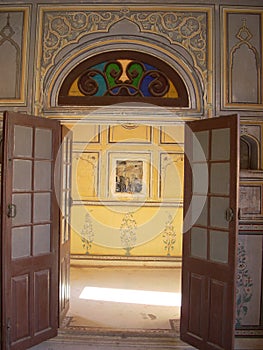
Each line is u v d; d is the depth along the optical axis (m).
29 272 3.61
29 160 3.63
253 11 3.99
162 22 3.98
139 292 5.27
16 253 3.55
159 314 4.41
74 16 3.99
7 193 3.41
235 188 3.39
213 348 3.51
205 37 3.96
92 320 4.17
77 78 4.02
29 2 4.00
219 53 3.95
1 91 3.95
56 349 3.65
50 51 3.98
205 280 3.62
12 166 3.46
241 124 3.91
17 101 3.93
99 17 3.99
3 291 3.40
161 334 3.83
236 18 3.98
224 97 3.92
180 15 3.98
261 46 3.97
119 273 6.28
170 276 6.14
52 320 3.80
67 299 4.36
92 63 4.02
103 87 4.01
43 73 3.96
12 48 3.97
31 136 3.64
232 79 3.94
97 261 6.66
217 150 3.61
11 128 3.45
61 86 3.99
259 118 3.92
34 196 3.70
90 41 3.97
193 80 3.95
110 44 3.98
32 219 3.67
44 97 3.94
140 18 3.98
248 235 3.90
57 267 3.88
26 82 3.94
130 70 4.01
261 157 3.91
